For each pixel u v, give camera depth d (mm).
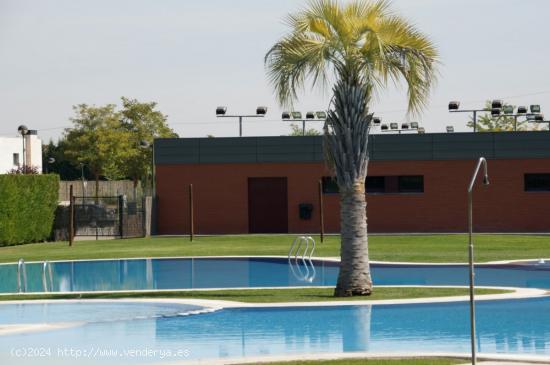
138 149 105125
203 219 55688
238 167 55438
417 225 54031
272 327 21000
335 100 25359
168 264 38812
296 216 54969
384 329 20531
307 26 25297
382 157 54000
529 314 22406
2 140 86562
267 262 38969
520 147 53250
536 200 53219
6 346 19000
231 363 16141
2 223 48156
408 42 24984
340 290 25469
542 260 35656
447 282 30719
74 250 45344
